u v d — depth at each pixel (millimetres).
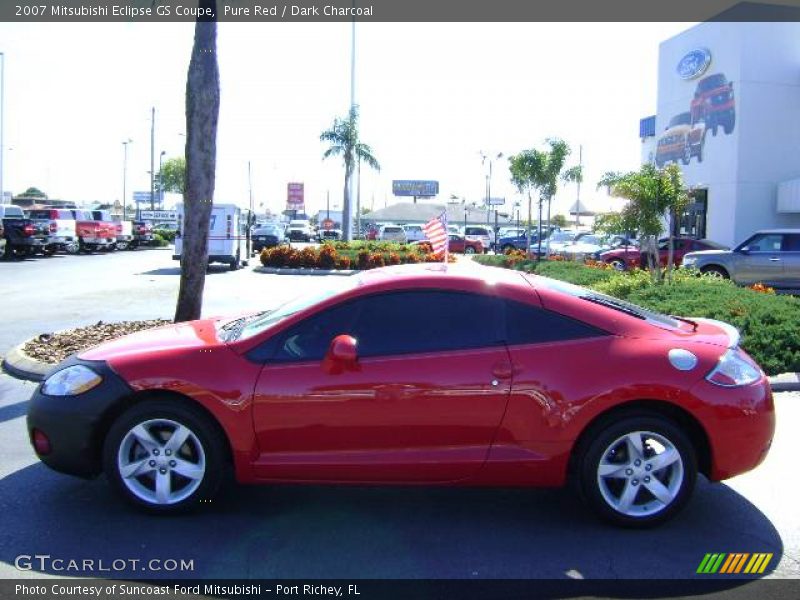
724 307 10805
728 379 4551
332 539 4426
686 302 11695
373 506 4949
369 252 28125
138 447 4668
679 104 34375
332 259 27141
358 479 4559
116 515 4707
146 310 14430
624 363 4508
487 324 4641
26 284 20250
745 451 4547
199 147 9211
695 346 4664
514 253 31469
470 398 4480
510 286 4746
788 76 30141
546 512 4871
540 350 4559
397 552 4262
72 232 36094
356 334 4648
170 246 51406
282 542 4375
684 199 15969
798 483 5418
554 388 4477
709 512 4883
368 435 4512
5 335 11281
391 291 4719
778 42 29922
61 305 15258
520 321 4652
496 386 4480
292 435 4520
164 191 90812
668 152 35406
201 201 9289
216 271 26953
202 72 9133
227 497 5047
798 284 18234
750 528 4629
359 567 4078
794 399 7801
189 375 4539
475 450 4527
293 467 4527
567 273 19391
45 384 4812
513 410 4492
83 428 4594
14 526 4535
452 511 4879
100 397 4570
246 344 4660
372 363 4520
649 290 13719
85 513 4730
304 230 60594
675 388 4457
